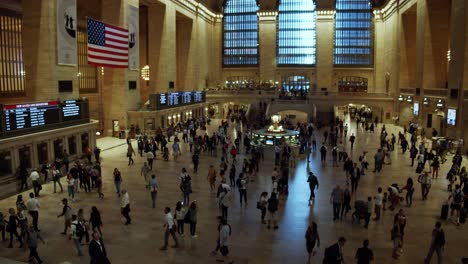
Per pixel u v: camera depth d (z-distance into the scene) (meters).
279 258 10.99
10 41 25.62
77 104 22.70
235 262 10.70
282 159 20.52
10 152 17.36
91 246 9.03
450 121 28.59
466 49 26.62
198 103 46.84
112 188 18.06
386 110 48.19
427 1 35.47
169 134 32.12
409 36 44.16
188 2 47.47
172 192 17.47
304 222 13.84
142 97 48.50
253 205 15.75
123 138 31.84
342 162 24.34
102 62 25.11
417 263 10.80
